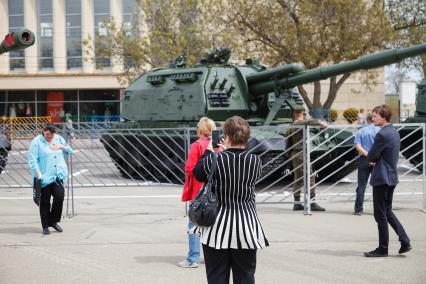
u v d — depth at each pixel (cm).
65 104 4759
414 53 1418
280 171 1697
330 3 2688
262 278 784
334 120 3850
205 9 3050
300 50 2745
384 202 871
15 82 4612
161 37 3159
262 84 1745
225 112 1745
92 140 1906
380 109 859
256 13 2816
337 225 1112
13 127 2605
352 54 2738
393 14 3095
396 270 813
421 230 1058
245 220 586
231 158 588
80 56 4575
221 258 595
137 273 816
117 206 1366
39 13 4547
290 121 1809
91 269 836
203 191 598
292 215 1217
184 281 780
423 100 2044
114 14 4400
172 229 1097
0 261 882
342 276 789
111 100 4728
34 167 1029
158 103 1878
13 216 1258
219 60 1881
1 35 4509
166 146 1811
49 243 993
